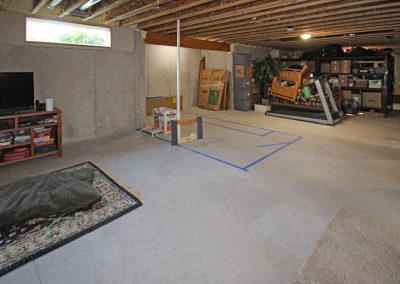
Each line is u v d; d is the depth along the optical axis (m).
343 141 4.83
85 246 1.93
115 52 5.04
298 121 6.71
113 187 2.85
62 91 4.45
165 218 2.29
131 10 3.87
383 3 3.54
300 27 5.40
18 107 3.56
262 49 9.27
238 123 6.44
